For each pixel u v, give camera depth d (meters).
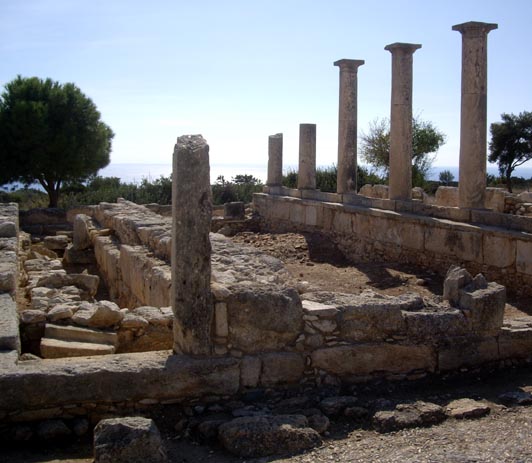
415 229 15.77
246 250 9.88
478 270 13.67
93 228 17.95
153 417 6.23
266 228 24.67
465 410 6.34
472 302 7.53
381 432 6.00
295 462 5.37
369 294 7.83
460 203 14.81
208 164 6.46
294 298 6.80
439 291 13.20
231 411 6.40
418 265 15.67
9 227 13.03
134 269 11.72
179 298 6.50
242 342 6.64
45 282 11.74
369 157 35.91
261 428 5.65
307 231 21.55
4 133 26.70
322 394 6.78
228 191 32.88
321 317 6.92
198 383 6.39
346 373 7.00
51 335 7.68
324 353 6.89
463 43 14.55
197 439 5.93
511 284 12.80
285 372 6.72
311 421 6.06
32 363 6.20
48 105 27.52
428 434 5.87
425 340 7.31
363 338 7.09
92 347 7.39
